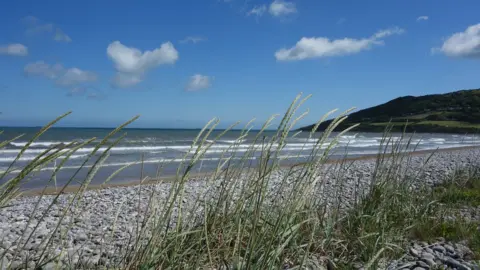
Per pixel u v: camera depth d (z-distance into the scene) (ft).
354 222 18.20
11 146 100.42
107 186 47.57
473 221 23.06
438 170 55.52
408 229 20.16
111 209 30.94
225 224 13.44
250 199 12.71
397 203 21.27
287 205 11.83
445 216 23.41
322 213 18.13
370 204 19.77
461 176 38.65
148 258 11.20
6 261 13.19
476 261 16.52
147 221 12.34
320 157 11.87
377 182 21.34
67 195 40.55
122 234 21.26
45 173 57.26
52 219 27.27
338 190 22.08
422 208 22.52
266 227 12.07
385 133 21.98
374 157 92.27
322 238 16.42
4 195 8.89
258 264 10.78
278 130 11.05
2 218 28.71
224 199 13.75
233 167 14.39
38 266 10.20
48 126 8.46
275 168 13.51
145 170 61.72
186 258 12.52
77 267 12.85
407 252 17.69
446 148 135.44
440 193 30.22
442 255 17.54
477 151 112.78
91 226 23.73
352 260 15.39
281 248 11.09
